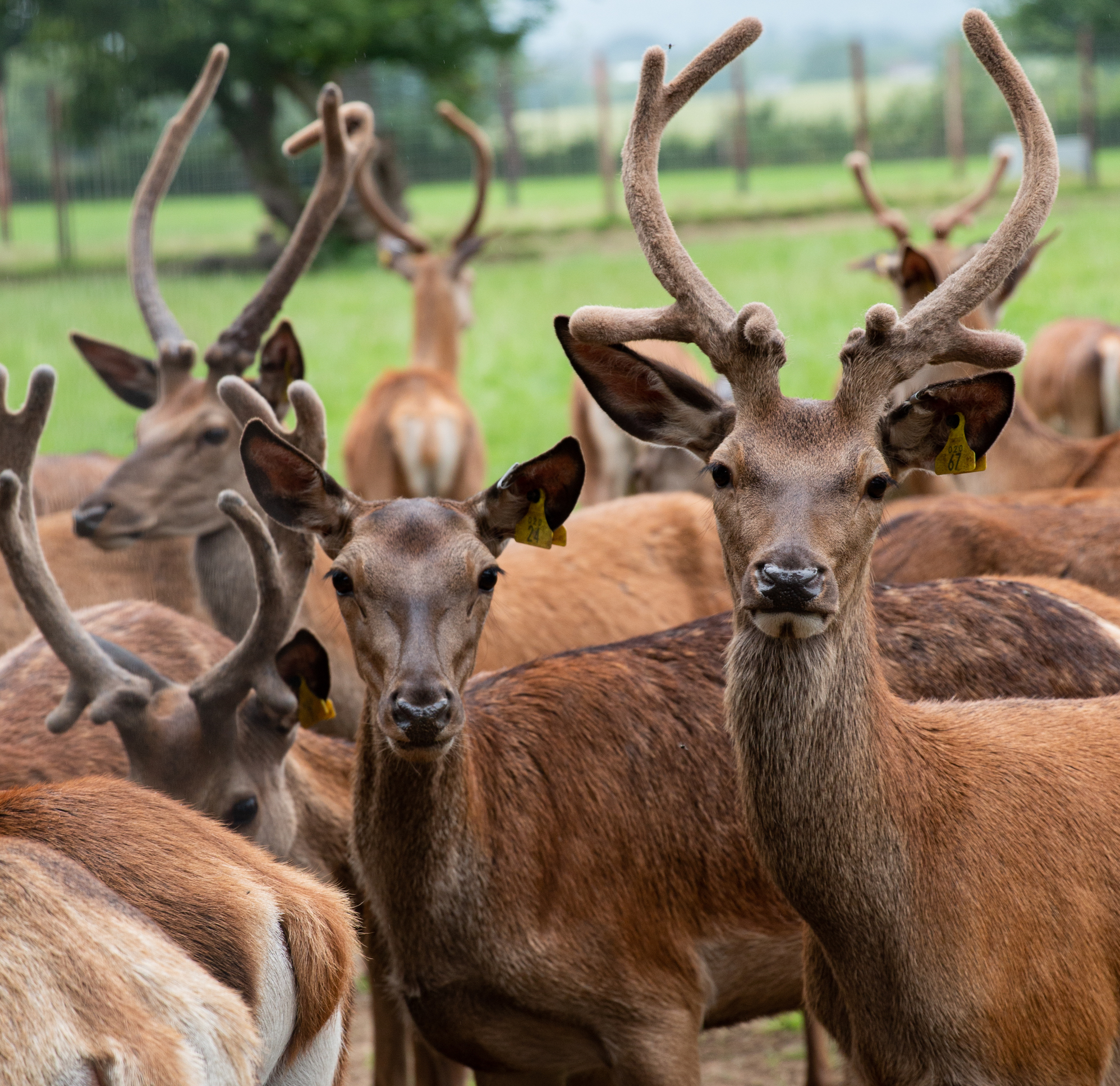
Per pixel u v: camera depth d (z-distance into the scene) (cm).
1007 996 1089
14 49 9856
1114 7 12775
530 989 1289
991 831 1120
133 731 1370
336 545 1298
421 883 1266
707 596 2072
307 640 1395
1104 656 1458
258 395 1503
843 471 1059
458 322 4150
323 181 2078
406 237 4281
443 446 3259
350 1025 1062
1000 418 1117
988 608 1473
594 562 2034
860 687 1095
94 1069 763
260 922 931
